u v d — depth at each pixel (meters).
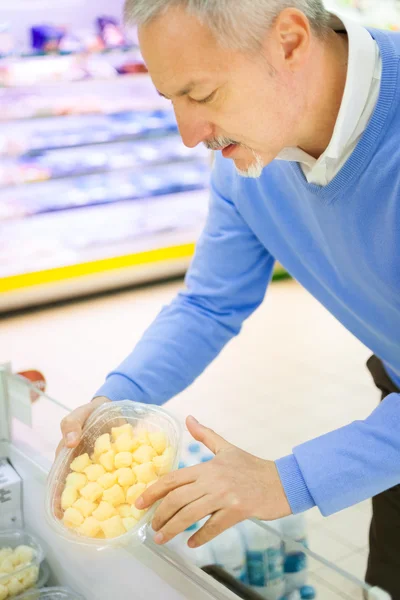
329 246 1.34
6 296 5.31
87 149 5.66
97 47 5.48
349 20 1.16
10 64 5.19
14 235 5.43
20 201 5.46
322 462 1.07
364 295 1.38
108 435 1.18
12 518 1.52
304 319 5.26
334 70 1.12
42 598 1.35
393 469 1.06
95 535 1.06
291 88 1.07
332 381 4.17
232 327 1.61
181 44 0.97
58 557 1.40
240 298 1.60
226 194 1.53
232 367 4.37
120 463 1.12
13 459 1.55
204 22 0.95
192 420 1.16
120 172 5.86
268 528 1.03
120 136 5.67
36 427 1.44
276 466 1.08
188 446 1.28
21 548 1.43
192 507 1.01
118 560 1.20
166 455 1.13
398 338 1.39
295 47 1.03
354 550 1.89
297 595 1.00
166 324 1.53
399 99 1.12
